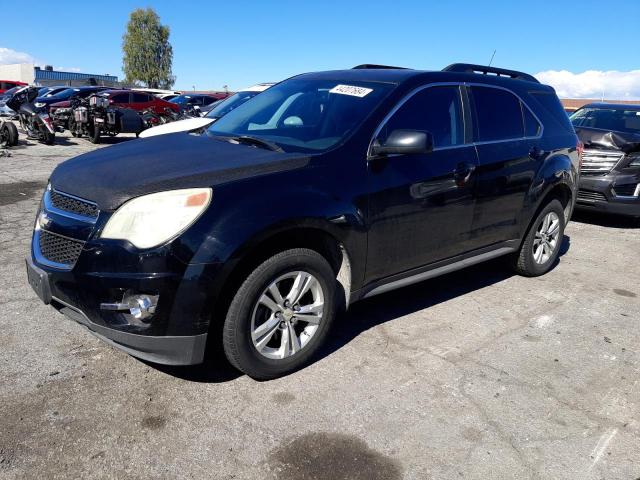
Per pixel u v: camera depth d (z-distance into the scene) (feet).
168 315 8.66
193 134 13.41
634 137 23.80
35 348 10.87
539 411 9.61
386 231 11.25
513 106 14.87
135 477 7.58
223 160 10.15
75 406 9.05
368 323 12.84
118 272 8.56
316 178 10.09
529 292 15.53
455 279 16.35
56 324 11.96
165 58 239.91
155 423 8.74
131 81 237.04
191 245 8.59
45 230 9.77
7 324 11.85
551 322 13.48
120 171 9.84
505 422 9.23
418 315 13.46
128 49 233.55
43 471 7.59
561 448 8.64
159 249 8.50
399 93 12.02
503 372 10.88
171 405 9.22
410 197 11.52
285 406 9.34
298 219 9.50
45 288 9.42
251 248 9.03
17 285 14.14
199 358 9.11
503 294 15.24
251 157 10.32
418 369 10.81
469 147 13.09
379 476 7.82
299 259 9.77
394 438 8.66
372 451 8.34
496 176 13.69
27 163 37.73
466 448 8.52
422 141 10.51
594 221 26.22
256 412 9.14
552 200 16.28
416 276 12.55
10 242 18.04
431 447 8.50
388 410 9.37
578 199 24.71
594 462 8.36
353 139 10.93
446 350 11.67
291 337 10.13
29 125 51.13
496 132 14.07
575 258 19.35
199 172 9.45
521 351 11.83
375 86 12.35
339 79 13.32
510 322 13.35
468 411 9.48
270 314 9.90
